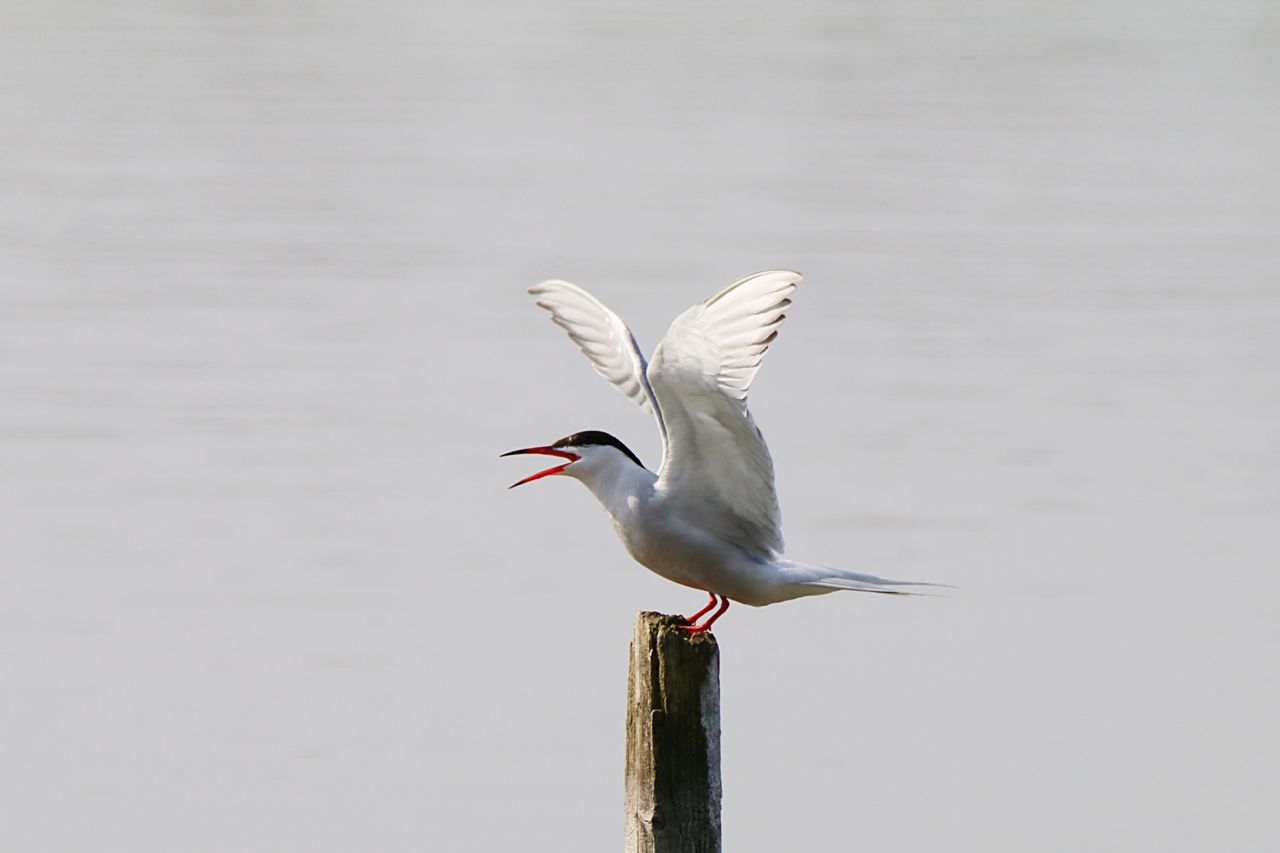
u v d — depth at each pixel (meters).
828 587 6.52
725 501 6.57
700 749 5.75
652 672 5.75
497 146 34.19
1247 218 27.02
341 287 22.50
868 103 39.34
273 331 20.30
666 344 6.02
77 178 30.48
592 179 30.81
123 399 17.45
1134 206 28.09
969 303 21.66
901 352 19.39
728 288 5.89
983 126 36.16
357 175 31.06
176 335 20.11
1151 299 21.88
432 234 25.98
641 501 6.59
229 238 25.77
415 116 37.75
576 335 7.18
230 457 15.66
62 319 20.84
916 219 27.05
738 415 6.16
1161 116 37.25
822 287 22.56
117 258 24.30
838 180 30.52
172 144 34.06
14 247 24.98
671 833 5.75
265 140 34.75
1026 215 27.36
